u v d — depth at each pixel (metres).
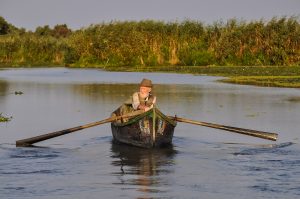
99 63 73.75
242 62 67.62
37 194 14.84
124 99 35.50
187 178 16.34
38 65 78.62
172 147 20.50
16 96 37.31
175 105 32.28
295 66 64.88
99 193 14.97
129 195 14.81
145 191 15.15
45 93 39.22
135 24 72.50
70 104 32.94
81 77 54.56
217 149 20.20
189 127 24.84
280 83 45.44
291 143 21.20
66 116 28.11
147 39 70.69
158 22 71.56
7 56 85.19
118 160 18.50
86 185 15.66
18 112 29.52
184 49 69.56
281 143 21.20
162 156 19.02
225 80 49.28
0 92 39.88
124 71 63.12
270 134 20.73
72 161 18.34
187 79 51.03
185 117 27.72
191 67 66.12
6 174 16.69
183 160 18.48
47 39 86.12
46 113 29.17
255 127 24.72
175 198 14.59
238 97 36.12
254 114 28.53
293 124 25.39
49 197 14.62
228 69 61.66
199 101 34.16
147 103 20.75
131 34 71.31
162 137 20.17
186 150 19.97
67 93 39.22
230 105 32.16
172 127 20.45
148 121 19.78
